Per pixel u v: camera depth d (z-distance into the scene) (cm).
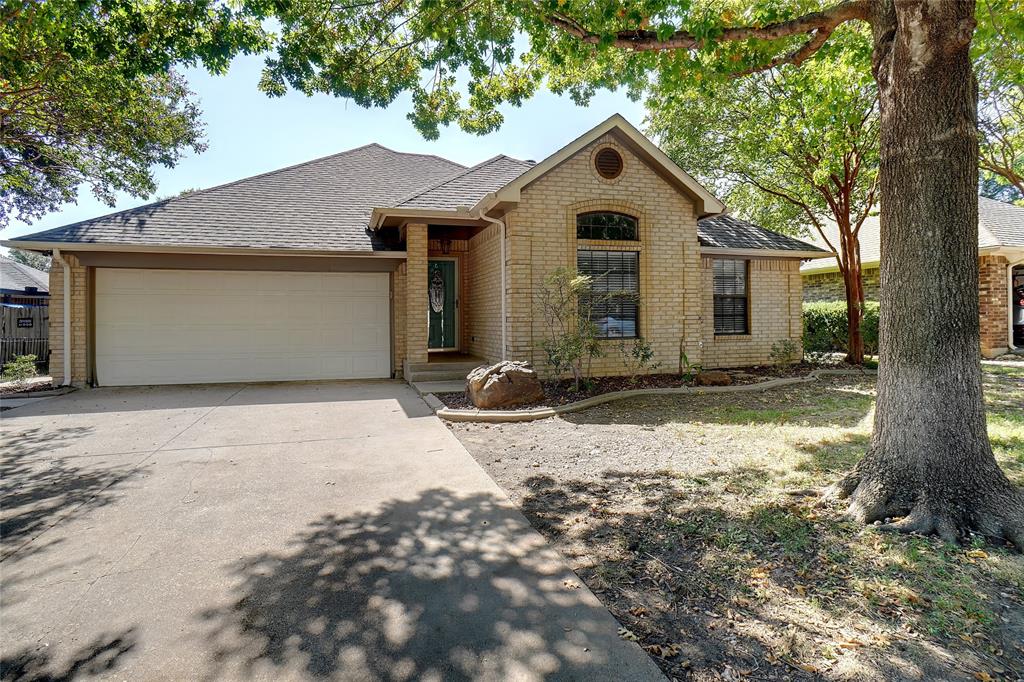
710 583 299
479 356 1200
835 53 641
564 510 413
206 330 1102
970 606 268
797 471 485
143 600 287
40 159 1352
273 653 241
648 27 549
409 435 662
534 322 973
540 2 556
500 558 333
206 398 925
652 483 467
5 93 945
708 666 230
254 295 1124
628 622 265
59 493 454
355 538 364
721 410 782
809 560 320
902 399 379
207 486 473
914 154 374
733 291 1271
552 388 929
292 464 541
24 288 1917
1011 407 763
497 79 811
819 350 1664
